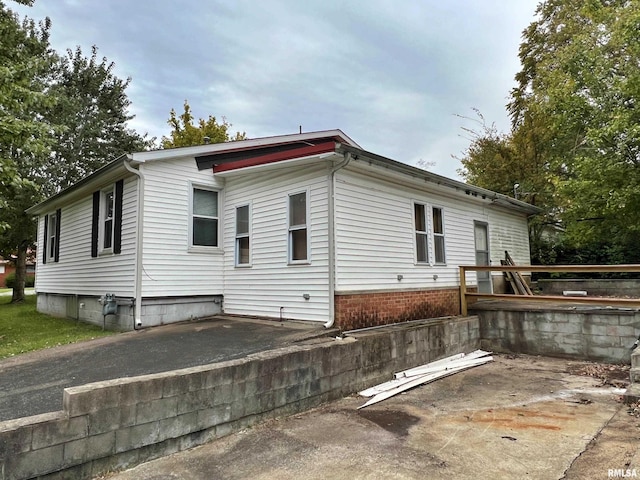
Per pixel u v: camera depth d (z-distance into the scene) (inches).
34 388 165.0
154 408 143.8
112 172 325.4
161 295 313.7
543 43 645.9
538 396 222.5
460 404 210.2
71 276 433.7
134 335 271.7
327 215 273.7
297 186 296.4
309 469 135.5
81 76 821.2
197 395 156.6
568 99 456.1
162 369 186.9
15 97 324.5
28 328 365.4
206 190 352.5
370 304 291.6
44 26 760.3
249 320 312.8
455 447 153.7
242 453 148.8
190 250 335.0
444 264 373.1
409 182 334.6
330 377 212.7
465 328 335.3
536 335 335.3
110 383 135.4
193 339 247.9
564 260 611.5
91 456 127.4
